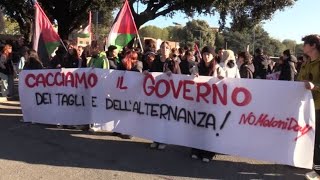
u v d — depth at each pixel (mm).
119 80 8555
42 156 7348
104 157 7387
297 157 6539
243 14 27969
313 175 6379
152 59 9477
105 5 28297
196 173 6668
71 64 10836
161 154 7676
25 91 9758
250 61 9391
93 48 10008
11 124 9711
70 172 6570
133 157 7434
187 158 7473
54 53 11039
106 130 8859
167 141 7852
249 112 6949
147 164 7062
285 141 6633
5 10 29156
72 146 8023
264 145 6828
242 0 25391
